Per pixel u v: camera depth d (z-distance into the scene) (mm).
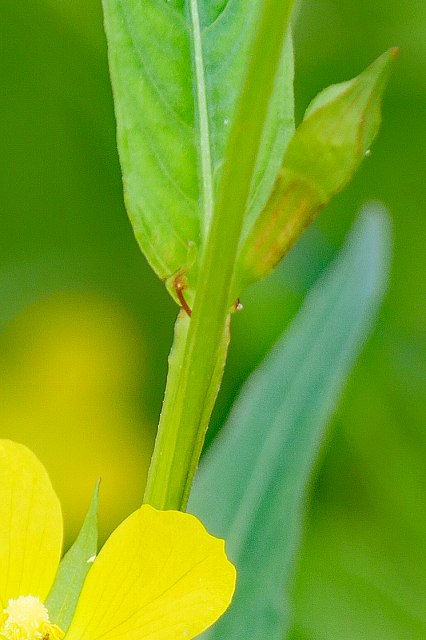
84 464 337
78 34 337
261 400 191
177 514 151
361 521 314
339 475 321
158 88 161
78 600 154
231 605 184
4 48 338
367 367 324
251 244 156
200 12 162
